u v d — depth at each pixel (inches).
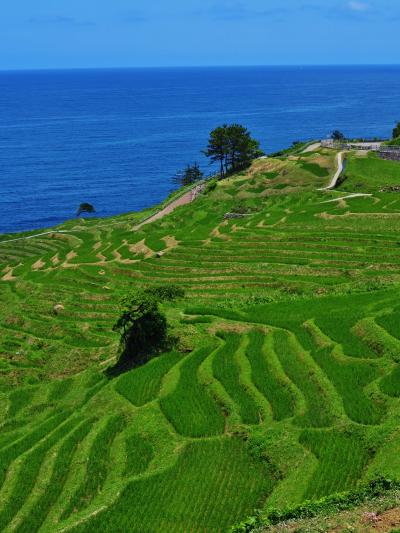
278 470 1535.4
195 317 2512.3
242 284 2915.8
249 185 5118.1
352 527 1158.3
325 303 2466.8
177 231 4045.3
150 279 3206.2
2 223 6338.6
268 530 1249.4
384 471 1396.4
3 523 1562.5
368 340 2023.9
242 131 6013.8
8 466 1792.6
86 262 3762.3
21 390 2412.6
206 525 1392.7
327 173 4933.6
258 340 2199.8
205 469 1582.2
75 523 1451.8
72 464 1737.2
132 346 2384.4
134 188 7795.3
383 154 5024.6
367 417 1624.0
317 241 3243.1
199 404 1868.8
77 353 2630.4
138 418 1867.6
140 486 1546.5
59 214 6673.2
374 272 2783.0
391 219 3454.7
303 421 1668.3
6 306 3270.2
